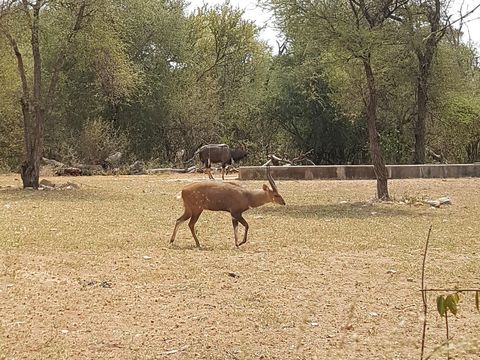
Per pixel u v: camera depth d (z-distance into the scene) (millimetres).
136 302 8062
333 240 12500
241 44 44781
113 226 13906
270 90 39719
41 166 33188
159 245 11727
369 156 38406
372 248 11719
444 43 31266
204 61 44312
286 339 6793
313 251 11398
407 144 35625
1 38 22750
